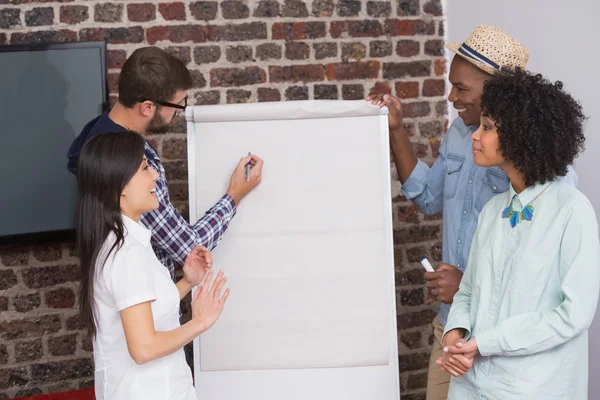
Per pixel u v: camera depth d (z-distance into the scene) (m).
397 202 3.36
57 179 2.89
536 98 1.76
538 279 1.76
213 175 2.32
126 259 1.76
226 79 3.13
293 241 2.31
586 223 1.72
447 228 2.41
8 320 3.02
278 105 2.29
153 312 1.82
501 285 1.83
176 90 2.25
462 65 2.29
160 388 1.81
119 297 1.73
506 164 1.87
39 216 2.89
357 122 2.30
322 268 2.31
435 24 3.34
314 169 2.30
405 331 3.39
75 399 2.89
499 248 1.85
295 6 3.17
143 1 3.02
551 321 1.70
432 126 3.38
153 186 1.90
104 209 1.80
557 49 2.64
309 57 3.20
